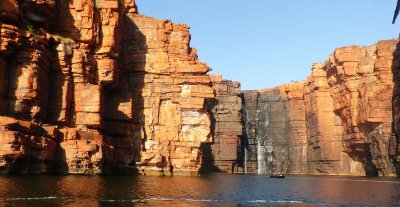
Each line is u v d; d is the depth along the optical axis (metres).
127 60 71.88
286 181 67.56
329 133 107.44
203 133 71.12
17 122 43.09
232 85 114.31
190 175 69.50
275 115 125.12
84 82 56.31
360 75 98.81
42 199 27.14
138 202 29.22
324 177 87.69
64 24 58.97
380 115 91.19
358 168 104.00
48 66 52.75
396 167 87.31
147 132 70.12
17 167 42.59
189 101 71.38
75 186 35.75
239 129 111.12
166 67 72.31
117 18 63.44
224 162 108.69
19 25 49.41
